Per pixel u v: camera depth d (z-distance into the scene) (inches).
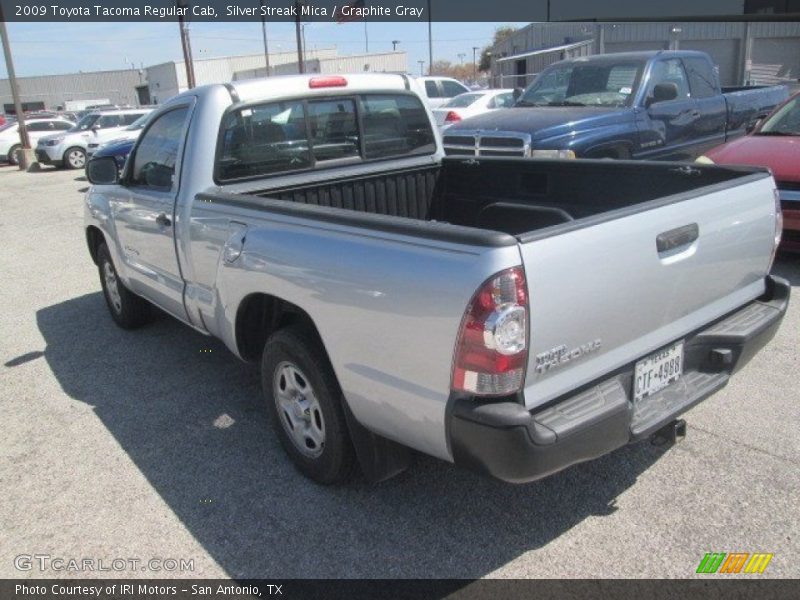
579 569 108.0
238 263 131.7
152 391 179.0
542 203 176.1
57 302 263.3
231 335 143.2
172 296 169.0
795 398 155.1
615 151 313.3
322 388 120.4
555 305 93.2
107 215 199.8
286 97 160.6
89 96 3004.4
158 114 171.8
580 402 100.0
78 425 162.6
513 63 1441.9
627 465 133.8
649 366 112.3
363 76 174.6
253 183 158.2
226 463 143.2
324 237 112.4
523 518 120.9
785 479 126.3
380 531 119.5
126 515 127.4
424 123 188.4
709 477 128.3
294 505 127.8
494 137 311.9
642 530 115.7
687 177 146.3
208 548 117.5
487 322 88.3
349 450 123.2
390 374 103.0
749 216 125.4
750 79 1133.1
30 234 402.6
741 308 132.0
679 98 345.1
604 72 343.6
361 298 104.2
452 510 124.1
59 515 128.3
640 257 103.8
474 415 92.0
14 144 948.0
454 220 195.0
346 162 173.8
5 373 195.5
